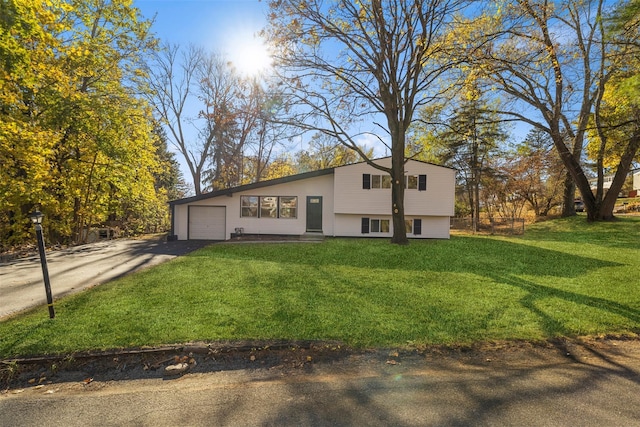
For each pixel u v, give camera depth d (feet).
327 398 9.76
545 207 101.04
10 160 46.96
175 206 61.87
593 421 8.45
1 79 31.12
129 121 59.31
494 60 39.63
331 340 14.05
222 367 12.03
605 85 50.21
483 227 85.40
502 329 15.40
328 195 62.03
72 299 19.58
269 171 120.06
